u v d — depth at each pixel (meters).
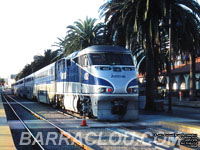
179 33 21.08
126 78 14.02
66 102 18.44
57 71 21.70
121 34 22.00
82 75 15.16
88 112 14.88
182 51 23.16
